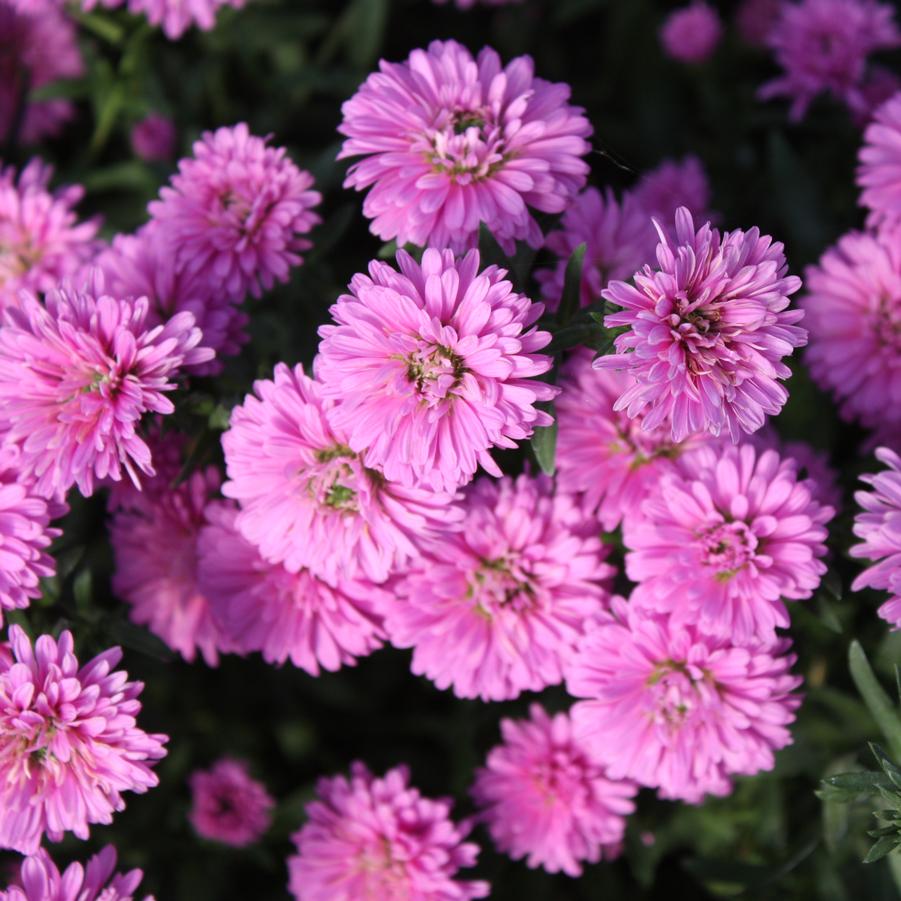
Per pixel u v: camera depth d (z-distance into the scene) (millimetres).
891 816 395
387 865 429
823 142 501
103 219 496
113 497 424
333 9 535
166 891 460
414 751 469
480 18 544
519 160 393
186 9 476
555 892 456
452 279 374
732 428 376
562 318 394
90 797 393
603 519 409
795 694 411
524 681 411
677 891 461
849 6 484
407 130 396
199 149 422
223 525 413
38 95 512
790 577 392
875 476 394
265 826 455
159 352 389
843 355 436
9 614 406
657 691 398
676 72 530
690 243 376
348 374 379
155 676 458
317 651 413
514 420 375
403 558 398
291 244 419
